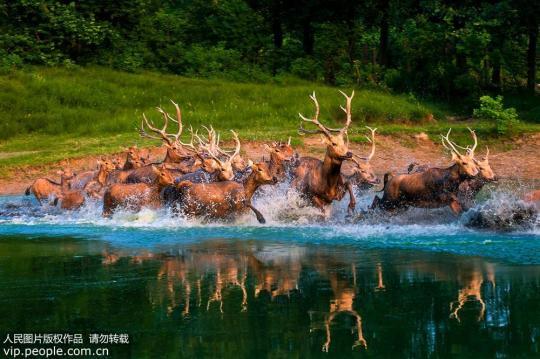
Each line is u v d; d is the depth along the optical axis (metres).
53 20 37.97
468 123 30.22
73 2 39.38
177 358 7.54
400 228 15.08
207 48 41.88
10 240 14.85
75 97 32.78
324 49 41.75
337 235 14.43
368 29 46.09
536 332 8.01
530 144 26.50
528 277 10.40
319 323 8.51
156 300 9.70
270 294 9.84
